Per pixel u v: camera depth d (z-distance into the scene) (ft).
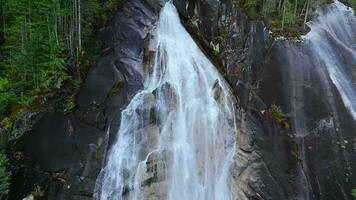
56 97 70.69
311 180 64.08
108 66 71.26
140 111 68.69
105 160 64.95
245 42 74.02
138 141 67.15
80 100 69.15
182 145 68.39
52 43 72.23
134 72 71.82
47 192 63.36
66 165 64.34
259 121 67.67
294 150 65.46
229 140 68.28
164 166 66.54
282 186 64.13
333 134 66.39
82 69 73.67
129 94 69.21
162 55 75.20
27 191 63.62
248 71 71.41
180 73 74.43
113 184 64.49
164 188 65.67
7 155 67.15
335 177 64.13
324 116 67.26
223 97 71.10
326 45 75.25
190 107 71.61
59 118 67.97
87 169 64.08
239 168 66.28
